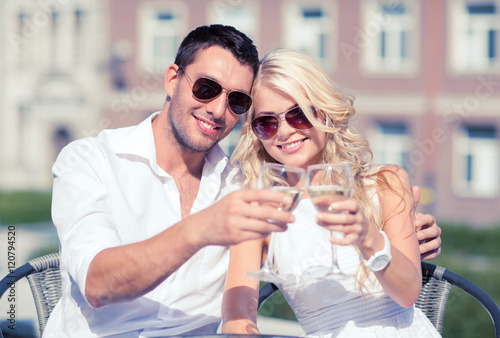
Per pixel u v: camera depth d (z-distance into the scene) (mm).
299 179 1618
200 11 18328
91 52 19547
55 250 8023
